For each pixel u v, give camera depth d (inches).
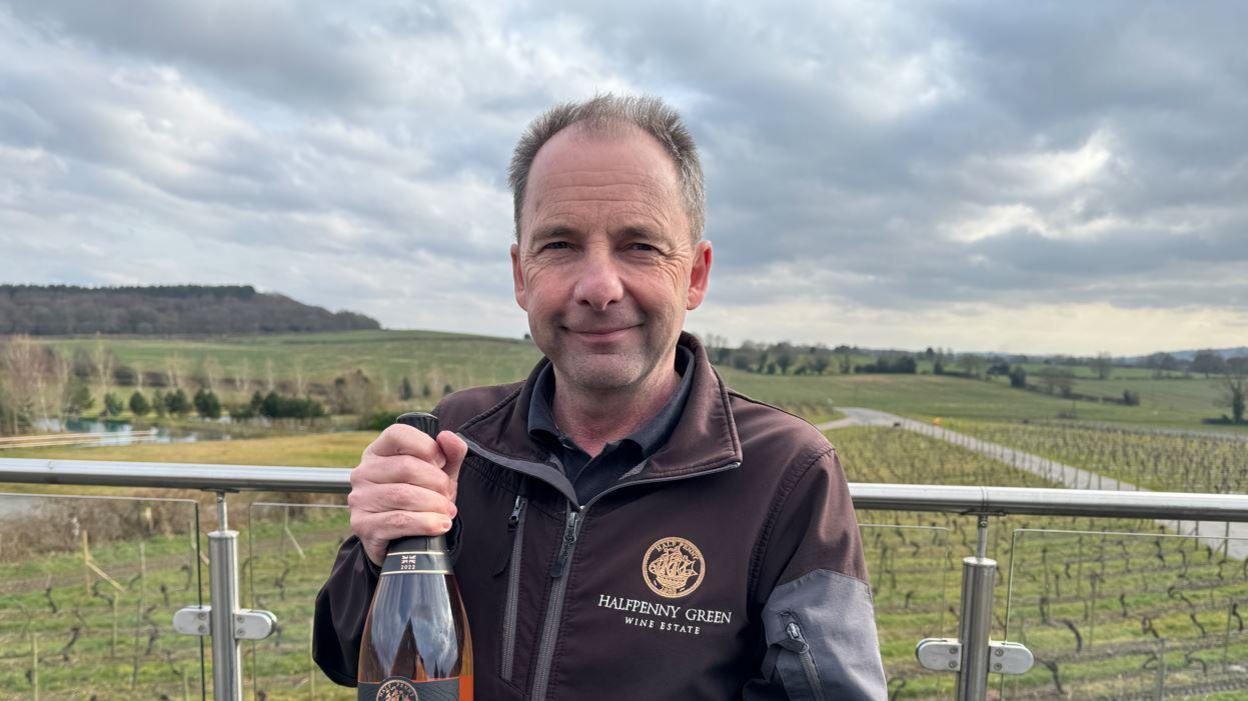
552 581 49.7
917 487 66.8
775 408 57.8
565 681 47.6
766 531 49.6
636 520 49.7
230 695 72.1
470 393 65.2
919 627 67.4
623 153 49.0
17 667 74.1
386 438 44.0
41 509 74.5
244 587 73.0
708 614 47.6
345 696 72.2
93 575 74.1
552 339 50.8
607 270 48.3
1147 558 66.4
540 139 53.4
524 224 52.2
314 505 71.8
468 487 54.9
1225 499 65.0
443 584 46.6
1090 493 65.3
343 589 52.1
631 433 54.0
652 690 46.5
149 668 73.3
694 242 54.2
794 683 44.3
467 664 48.2
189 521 72.8
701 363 56.6
